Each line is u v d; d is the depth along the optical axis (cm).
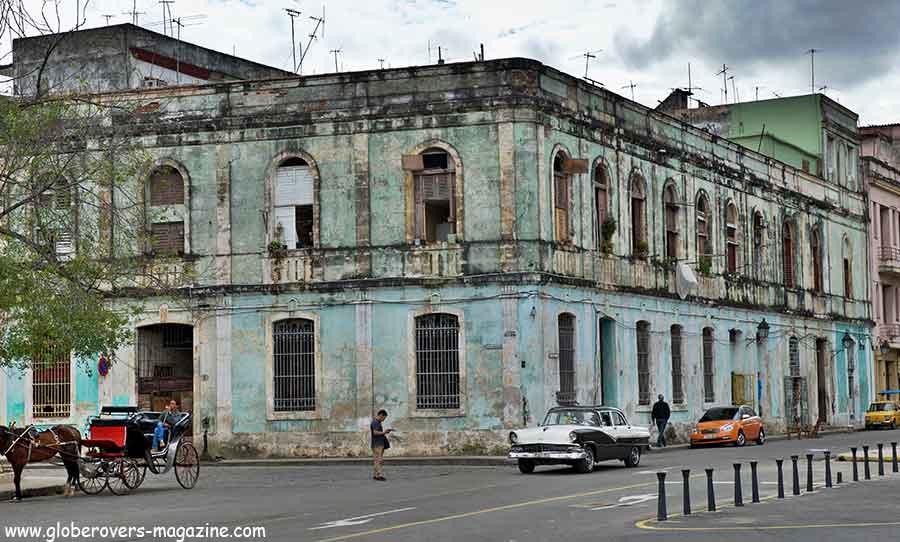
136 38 5228
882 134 8269
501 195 4334
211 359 4512
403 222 4400
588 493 2788
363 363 4391
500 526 2167
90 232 3662
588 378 4578
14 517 2525
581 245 4609
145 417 3675
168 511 2600
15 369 4647
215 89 4559
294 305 4456
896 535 1947
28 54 5269
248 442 4462
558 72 4525
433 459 4125
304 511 2527
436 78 4412
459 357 4328
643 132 5106
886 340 7669
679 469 3547
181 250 4553
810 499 2552
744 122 7106
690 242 5419
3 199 3334
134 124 4578
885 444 4906
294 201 4509
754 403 5950
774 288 6250
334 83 4481
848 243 7244
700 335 5481
